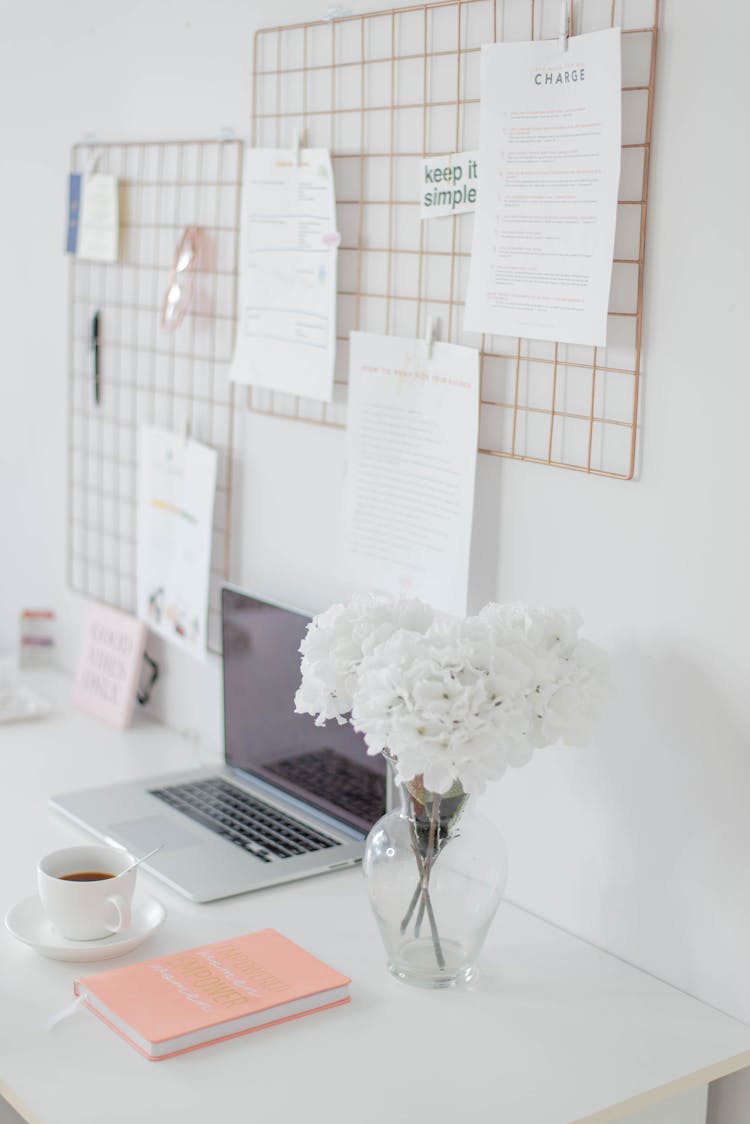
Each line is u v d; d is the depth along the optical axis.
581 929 1.52
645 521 1.39
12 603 2.74
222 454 2.04
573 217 1.40
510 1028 1.32
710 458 1.32
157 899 1.56
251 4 1.88
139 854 1.66
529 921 1.55
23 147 2.50
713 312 1.30
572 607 1.39
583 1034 1.31
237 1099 1.18
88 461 2.42
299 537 1.90
